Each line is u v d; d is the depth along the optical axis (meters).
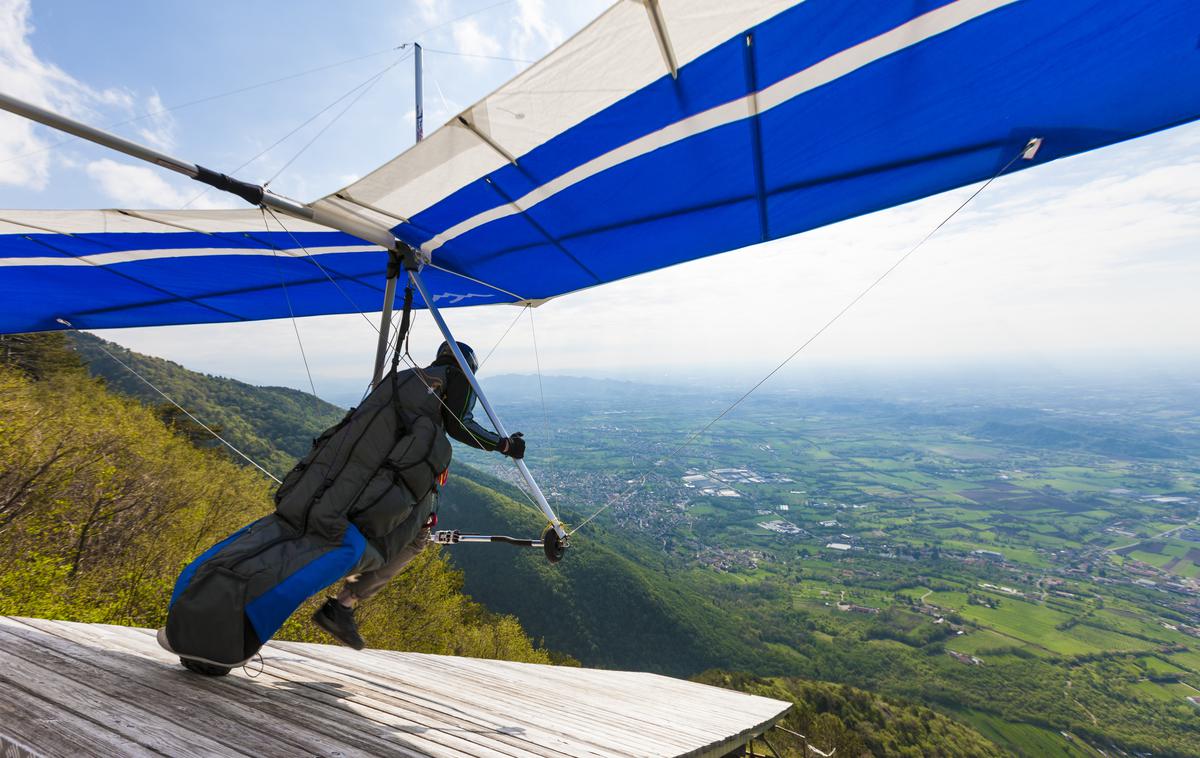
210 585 1.29
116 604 7.64
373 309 4.14
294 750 1.17
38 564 6.34
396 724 1.58
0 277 3.12
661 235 2.88
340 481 1.55
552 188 2.31
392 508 1.58
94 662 1.54
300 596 1.33
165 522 11.16
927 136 2.03
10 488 7.59
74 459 8.53
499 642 29.61
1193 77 1.65
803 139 2.04
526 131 1.88
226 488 15.87
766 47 1.55
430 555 20.52
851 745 42.00
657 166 2.20
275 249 2.85
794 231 2.85
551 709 2.54
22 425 8.23
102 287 3.38
